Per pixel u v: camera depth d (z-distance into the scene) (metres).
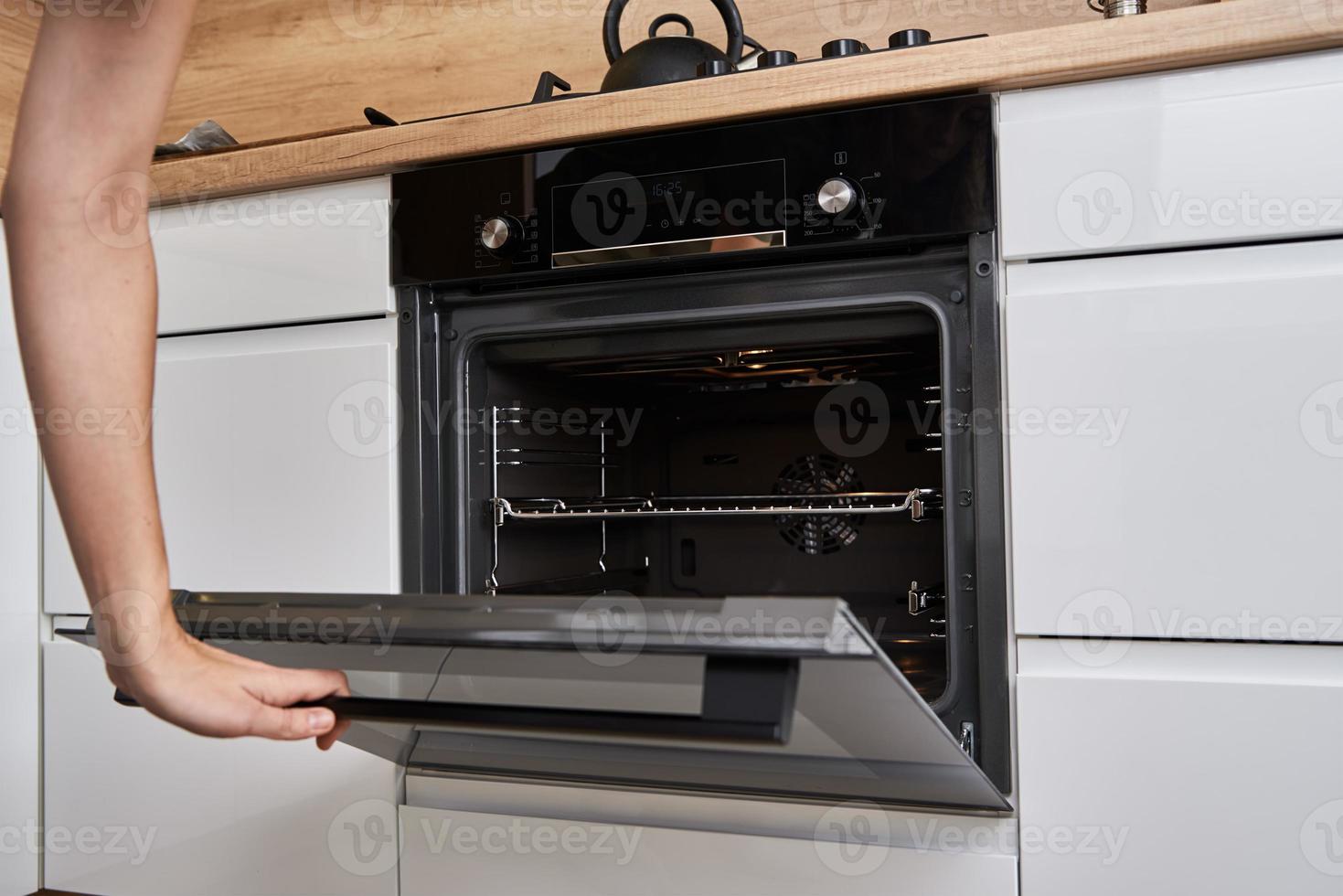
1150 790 0.97
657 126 1.14
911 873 1.04
